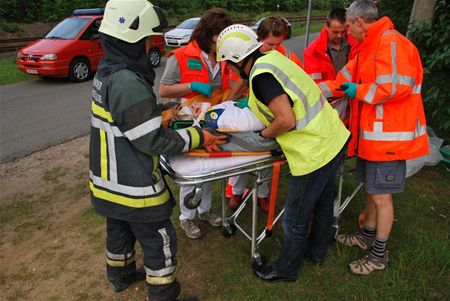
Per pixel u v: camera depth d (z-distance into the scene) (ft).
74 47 30.55
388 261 9.22
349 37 10.44
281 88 6.69
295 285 8.73
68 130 19.58
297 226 7.99
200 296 8.61
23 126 20.30
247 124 7.42
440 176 13.37
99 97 6.57
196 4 107.34
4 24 69.62
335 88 8.87
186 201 7.60
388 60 7.45
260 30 9.93
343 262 9.37
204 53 9.19
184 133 6.84
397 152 8.02
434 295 8.35
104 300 8.64
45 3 78.89
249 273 9.16
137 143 6.36
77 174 14.60
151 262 7.36
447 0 13.94
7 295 8.88
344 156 8.18
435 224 10.75
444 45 13.67
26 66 30.25
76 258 10.00
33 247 10.48
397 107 7.86
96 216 11.77
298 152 7.20
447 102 14.25
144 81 6.38
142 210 6.86
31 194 13.17
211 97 9.50
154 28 6.44
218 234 10.70
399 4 19.06
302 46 53.67
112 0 6.39
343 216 11.31
